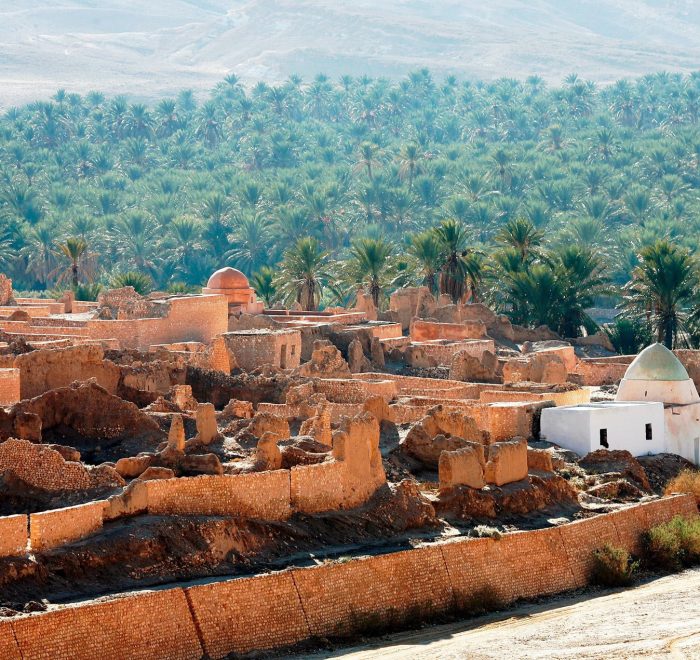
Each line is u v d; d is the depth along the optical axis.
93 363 97.94
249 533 73.81
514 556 80.94
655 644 70.25
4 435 81.25
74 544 67.56
